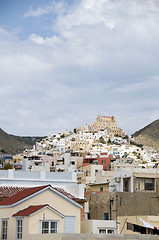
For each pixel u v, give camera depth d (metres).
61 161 166.62
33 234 29.80
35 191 34.28
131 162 142.12
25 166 61.28
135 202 41.66
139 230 35.12
